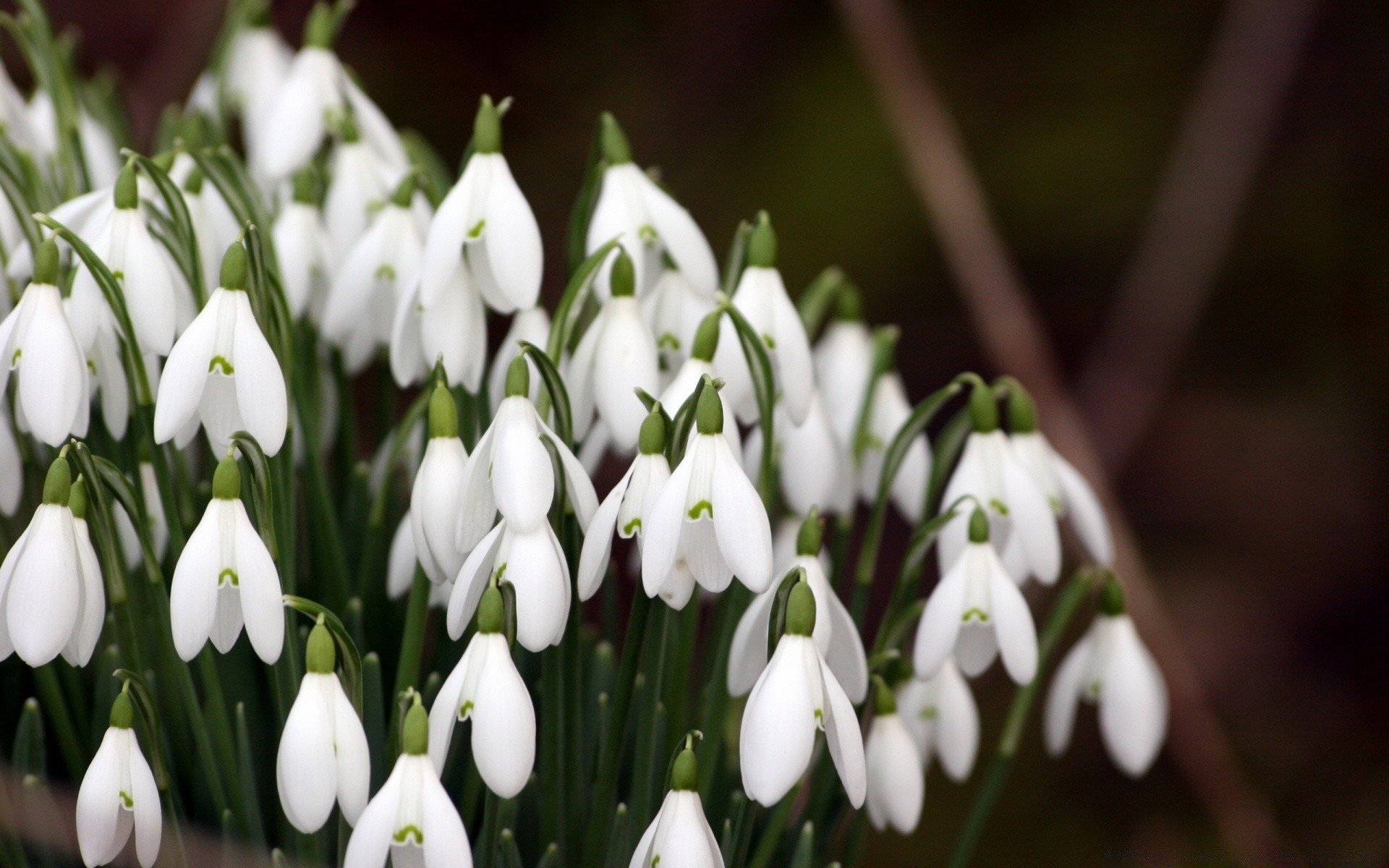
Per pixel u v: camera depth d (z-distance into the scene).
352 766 0.64
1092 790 1.40
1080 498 0.70
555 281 1.63
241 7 0.75
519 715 0.64
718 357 0.68
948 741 0.70
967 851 0.70
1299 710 1.57
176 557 0.66
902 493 0.73
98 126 0.74
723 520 0.64
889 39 1.07
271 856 0.68
